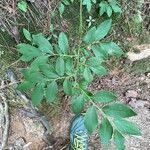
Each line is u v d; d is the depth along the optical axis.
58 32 1.87
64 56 1.30
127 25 1.97
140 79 2.03
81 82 1.29
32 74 1.23
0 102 1.82
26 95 1.85
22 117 1.86
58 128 1.91
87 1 1.76
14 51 1.84
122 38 1.98
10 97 1.84
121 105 1.09
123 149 1.07
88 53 1.41
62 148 1.89
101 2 1.81
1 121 1.80
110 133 1.07
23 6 1.76
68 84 1.26
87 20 1.90
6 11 1.79
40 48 1.30
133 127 1.07
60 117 1.91
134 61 2.01
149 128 1.96
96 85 1.98
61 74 1.25
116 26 1.96
